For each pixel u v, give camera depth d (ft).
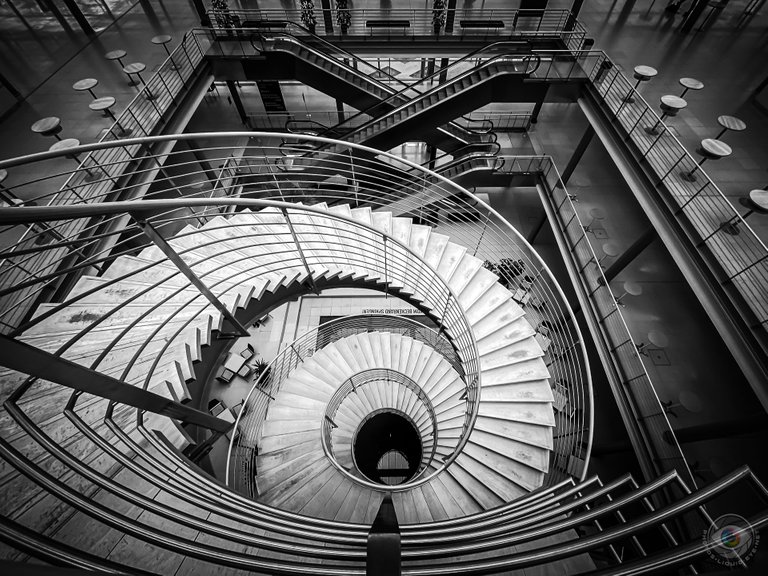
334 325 19.26
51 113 17.04
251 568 3.35
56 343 6.95
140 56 20.20
